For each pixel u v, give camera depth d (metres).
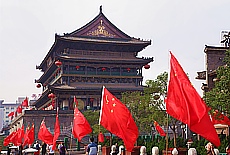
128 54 105.44
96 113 79.00
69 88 95.19
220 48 51.81
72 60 97.19
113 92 98.56
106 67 101.06
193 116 16.42
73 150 71.31
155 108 47.94
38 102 125.19
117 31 105.06
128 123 24.19
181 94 16.92
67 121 92.25
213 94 32.69
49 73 113.88
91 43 99.44
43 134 42.00
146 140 53.97
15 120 107.50
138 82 102.38
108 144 56.03
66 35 99.56
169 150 30.80
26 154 44.03
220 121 33.34
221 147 33.06
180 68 17.19
